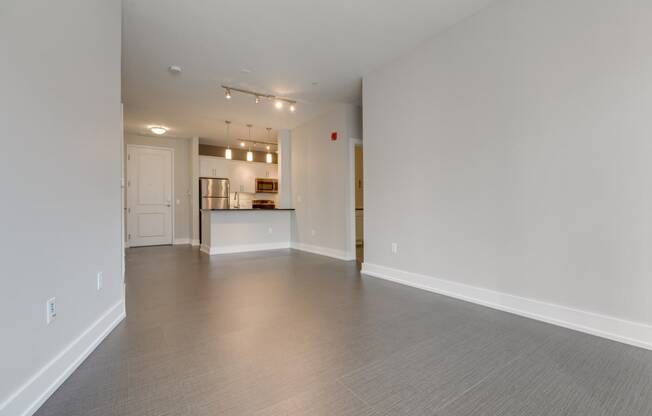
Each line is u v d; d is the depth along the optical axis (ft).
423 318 7.82
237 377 5.07
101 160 6.67
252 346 6.22
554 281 7.39
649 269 6.07
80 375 5.12
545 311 7.54
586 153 6.84
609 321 6.55
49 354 4.64
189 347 6.15
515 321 7.58
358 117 16.53
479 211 8.89
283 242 21.35
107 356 5.78
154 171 22.80
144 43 10.20
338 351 6.02
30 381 4.20
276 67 11.99
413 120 10.82
